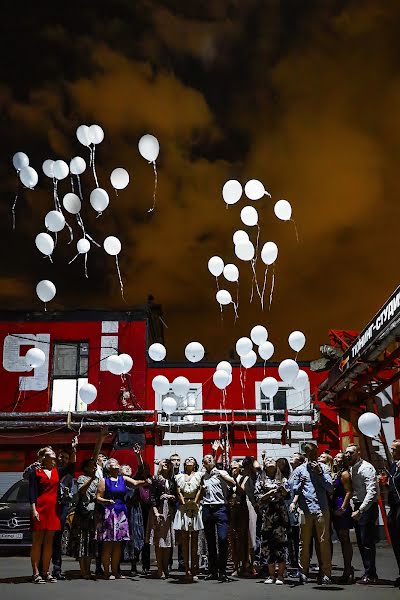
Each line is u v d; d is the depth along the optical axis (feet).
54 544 35.68
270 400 73.97
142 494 37.68
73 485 39.40
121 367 49.85
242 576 36.27
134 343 75.61
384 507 57.88
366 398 62.03
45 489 34.55
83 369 75.61
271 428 72.23
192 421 71.00
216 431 72.43
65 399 74.84
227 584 32.86
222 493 35.29
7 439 71.20
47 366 75.31
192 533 34.47
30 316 76.69
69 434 71.72
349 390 59.36
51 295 49.24
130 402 73.67
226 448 62.80
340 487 33.88
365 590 30.25
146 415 71.87
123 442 71.05
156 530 35.58
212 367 75.41
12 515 48.55
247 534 36.63
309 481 33.22
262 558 35.60
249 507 36.88
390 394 68.28
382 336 45.37
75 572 38.52
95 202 46.06
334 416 72.38
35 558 34.04
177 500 35.78
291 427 71.61
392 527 31.60
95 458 36.06
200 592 30.01
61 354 76.18
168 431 72.38
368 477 32.81
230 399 74.33
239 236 48.01
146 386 74.74
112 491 35.37
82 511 35.73
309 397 73.67
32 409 74.13
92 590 30.78
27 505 49.49
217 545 35.35
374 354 49.55
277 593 29.48
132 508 37.60
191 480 34.91
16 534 48.06
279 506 33.35
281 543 32.99
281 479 33.86
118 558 35.86
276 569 36.32
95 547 35.45
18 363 75.46
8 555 50.70
